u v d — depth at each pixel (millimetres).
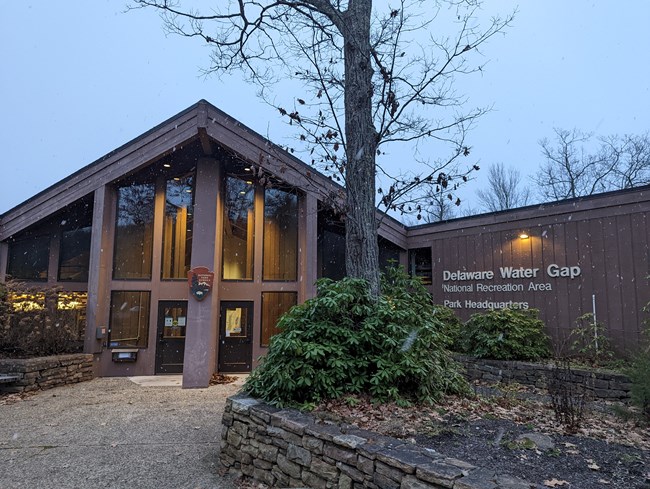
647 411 4293
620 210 8922
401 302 5207
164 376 10656
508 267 10805
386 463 2957
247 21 6016
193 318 9664
